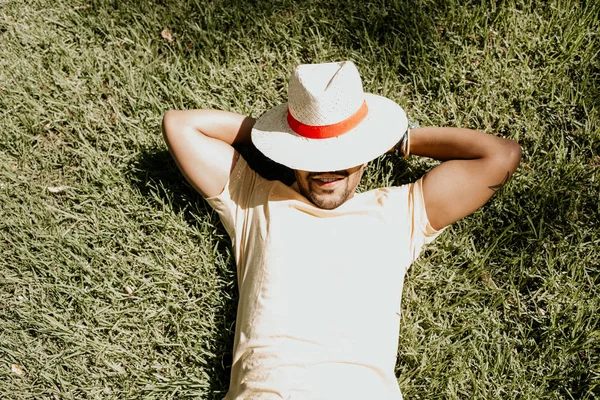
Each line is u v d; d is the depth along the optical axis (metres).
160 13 3.06
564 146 2.73
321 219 2.32
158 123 2.86
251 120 2.54
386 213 2.35
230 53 2.98
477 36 2.90
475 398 2.38
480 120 2.81
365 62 2.88
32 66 3.00
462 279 2.57
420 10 2.92
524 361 2.45
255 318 2.20
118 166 2.80
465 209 2.38
